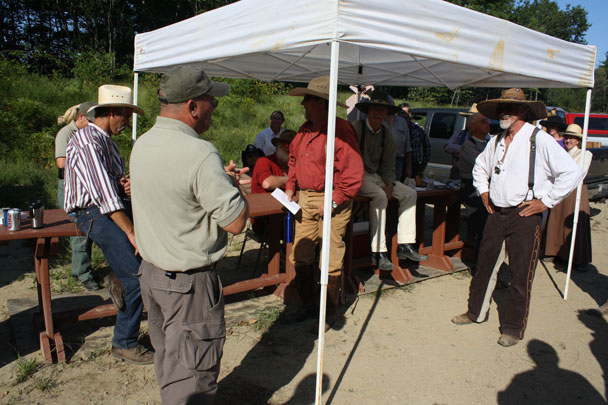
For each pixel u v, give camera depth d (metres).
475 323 4.00
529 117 3.84
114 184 2.80
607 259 6.14
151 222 2.01
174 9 31.09
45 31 28.97
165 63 4.31
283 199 3.61
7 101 11.63
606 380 3.18
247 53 3.12
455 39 3.05
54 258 5.15
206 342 2.06
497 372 3.24
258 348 3.44
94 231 2.86
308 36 2.59
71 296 4.19
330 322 3.75
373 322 3.94
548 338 3.77
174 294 2.01
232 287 3.98
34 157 9.81
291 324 3.84
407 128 5.81
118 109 2.96
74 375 3.00
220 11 3.41
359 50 4.93
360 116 6.96
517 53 3.54
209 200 1.90
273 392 2.90
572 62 4.16
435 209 5.31
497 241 3.70
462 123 9.09
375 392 2.95
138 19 30.41
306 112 3.57
